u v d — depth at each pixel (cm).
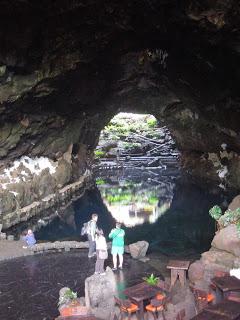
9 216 2012
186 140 3578
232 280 1008
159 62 2283
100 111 3105
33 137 2352
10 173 2223
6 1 1401
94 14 1589
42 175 2502
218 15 1350
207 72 1970
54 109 2323
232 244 1293
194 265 1254
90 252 1518
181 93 2580
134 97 3164
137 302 976
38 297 1176
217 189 3077
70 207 2634
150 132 5303
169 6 1429
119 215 2375
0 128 1983
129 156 4866
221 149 3078
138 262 1480
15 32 1547
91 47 1888
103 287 1092
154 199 2861
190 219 2230
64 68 1930
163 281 1187
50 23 1584
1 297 1179
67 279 1306
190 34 1608
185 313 1014
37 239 1856
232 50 1565
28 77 1822
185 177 3788
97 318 897
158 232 1983
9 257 1509
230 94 2047
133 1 1474
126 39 1969
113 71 2403
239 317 834
